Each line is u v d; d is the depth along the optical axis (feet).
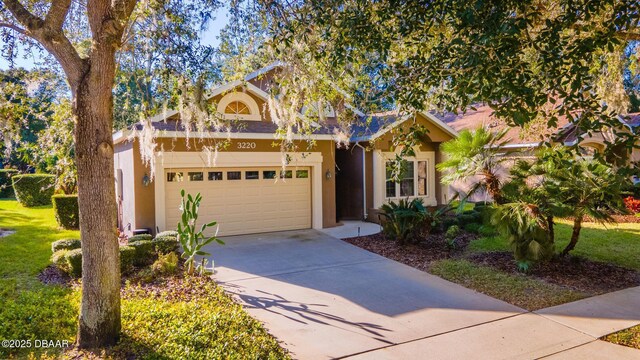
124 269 27.25
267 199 43.09
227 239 39.68
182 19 21.61
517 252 28.04
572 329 19.31
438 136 50.62
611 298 23.32
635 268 28.86
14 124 20.34
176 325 18.34
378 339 18.33
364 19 17.03
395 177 20.01
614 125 12.39
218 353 15.99
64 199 44.62
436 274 28.30
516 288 24.88
